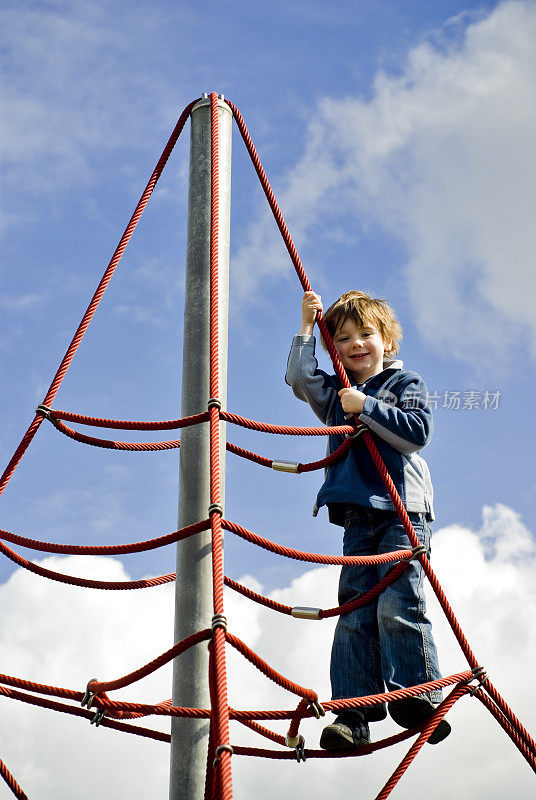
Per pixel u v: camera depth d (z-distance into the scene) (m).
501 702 5.18
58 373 6.07
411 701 5.15
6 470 5.86
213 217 5.96
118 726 5.48
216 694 4.27
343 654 5.52
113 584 5.93
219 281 5.77
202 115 6.61
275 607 5.41
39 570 5.84
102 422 5.73
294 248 6.36
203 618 5.28
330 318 6.51
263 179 6.49
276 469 5.82
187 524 5.48
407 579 5.49
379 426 5.72
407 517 5.41
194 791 4.95
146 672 4.91
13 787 5.30
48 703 5.32
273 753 5.31
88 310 6.26
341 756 5.27
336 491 5.78
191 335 5.94
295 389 6.36
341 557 5.17
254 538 5.04
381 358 6.39
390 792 4.82
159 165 6.74
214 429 5.25
